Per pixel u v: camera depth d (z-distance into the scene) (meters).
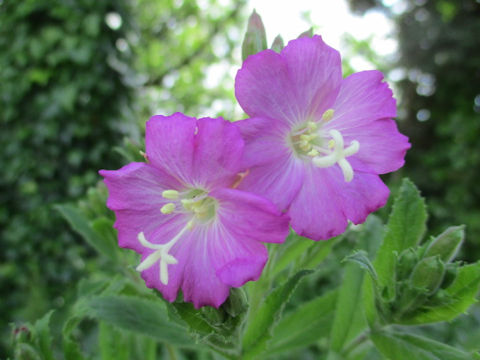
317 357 0.13
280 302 0.05
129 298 0.06
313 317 0.07
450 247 0.05
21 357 0.05
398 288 0.05
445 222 0.32
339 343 0.06
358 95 0.05
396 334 0.05
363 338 0.06
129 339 0.08
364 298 0.06
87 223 0.07
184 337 0.06
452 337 0.13
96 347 0.11
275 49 0.05
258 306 0.06
